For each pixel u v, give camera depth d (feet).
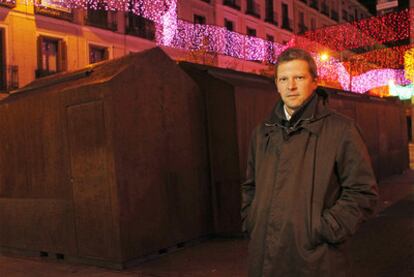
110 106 15.60
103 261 16.01
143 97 16.96
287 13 126.00
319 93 7.12
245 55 101.71
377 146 36.94
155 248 16.83
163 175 17.49
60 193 17.35
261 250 6.77
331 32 120.57
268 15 118.11
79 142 16.49
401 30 93.81
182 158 18.58
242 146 19.79
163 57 18.16
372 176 6.49
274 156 6.85
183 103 18.97
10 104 19.25
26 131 18.60
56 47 65.00
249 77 22.97
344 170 6.53
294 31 128.98
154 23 79.00
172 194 17.87
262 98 21.34
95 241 16.14
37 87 19.40
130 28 74.54
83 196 16.43
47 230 17.72
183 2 86.28
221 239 19.71
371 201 6.44
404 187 33.37
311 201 6.43
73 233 16.81
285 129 6.79
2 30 57.62
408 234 18.92
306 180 6.49
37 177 18.24
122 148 15.84
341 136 6.51
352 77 125.18
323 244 6.36
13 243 19.11
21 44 59.41
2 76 57.62
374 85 127.95
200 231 19.20
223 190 19.83
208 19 94.22
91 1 67.31
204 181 19.74
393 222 21.42
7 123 19.47
